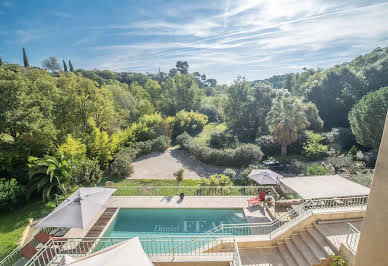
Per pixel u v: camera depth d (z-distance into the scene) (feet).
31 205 41.39
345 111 98.68
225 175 54.13
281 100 74.69
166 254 24.72
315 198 29.86
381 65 99.14
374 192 12.51
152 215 37.35
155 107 140.36
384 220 12.12
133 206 38.86
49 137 50.19
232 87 101.55
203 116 118.62
